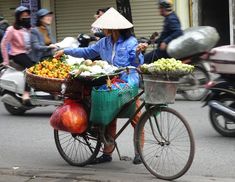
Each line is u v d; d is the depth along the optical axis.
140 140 6.01
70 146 6.71
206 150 7.25
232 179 5.93
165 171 5.88
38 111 10.68
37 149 7.66
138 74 6.03
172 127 5.86
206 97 7.96
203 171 6.31
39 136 8.46
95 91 5.89
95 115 5.96
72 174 6.11
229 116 7.54
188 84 10.93
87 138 6.36
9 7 19.55
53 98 9.57
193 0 17.00
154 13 17.44
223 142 7.66
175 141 5.90
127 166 6.51
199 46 10.48
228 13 17.64
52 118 6.28
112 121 6.09
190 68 5.54
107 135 6.21
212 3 17.55
